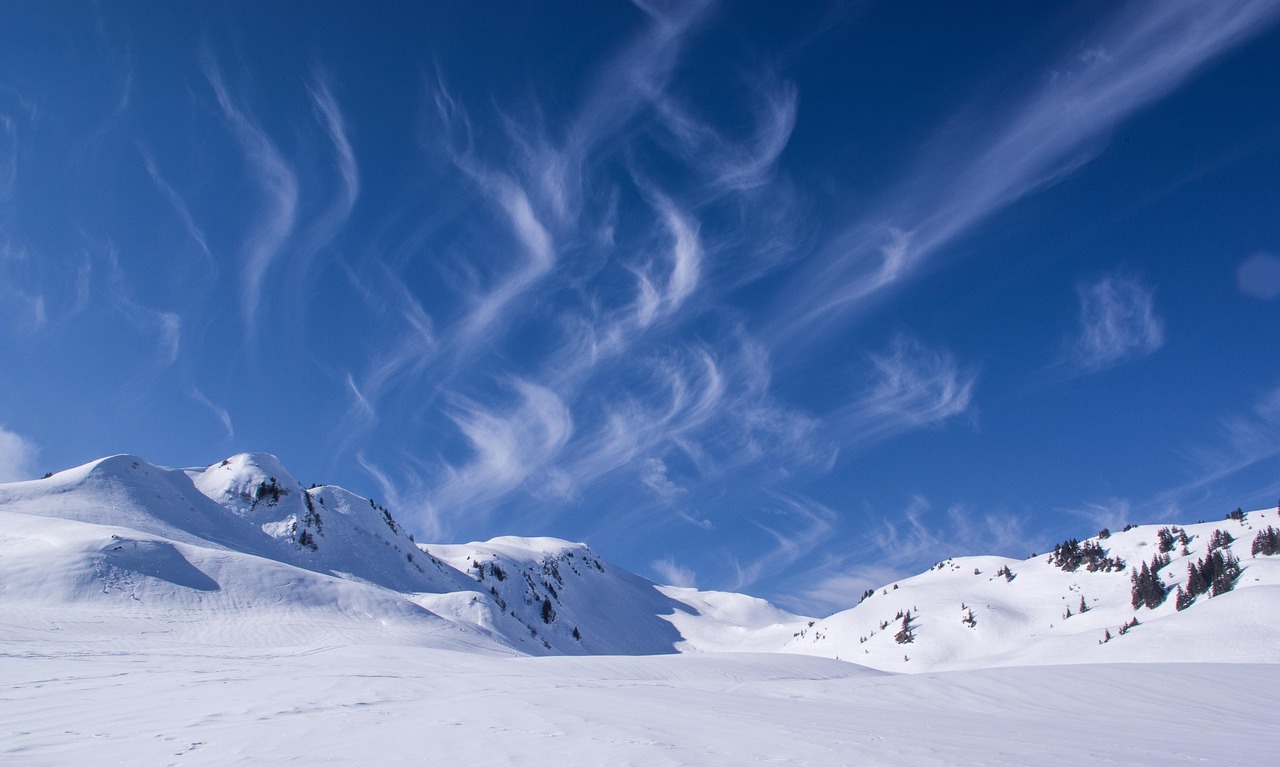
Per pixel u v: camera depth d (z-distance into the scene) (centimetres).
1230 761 1283
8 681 2131
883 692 2906
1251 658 8712
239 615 6956
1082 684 3003
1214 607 10425
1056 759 1237
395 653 4278
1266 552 14050
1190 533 18488
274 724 1429
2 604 5991
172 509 12450
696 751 1200
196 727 1382
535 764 1054
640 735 1375
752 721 1691
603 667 4247
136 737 1262
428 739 1276
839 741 1368
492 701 1961
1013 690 2886
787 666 5391
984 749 1327
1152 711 2423
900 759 1181
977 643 16738
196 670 2705
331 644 5588
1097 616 15850
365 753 1135
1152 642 10181
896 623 19088
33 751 1135
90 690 1977
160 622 5972
